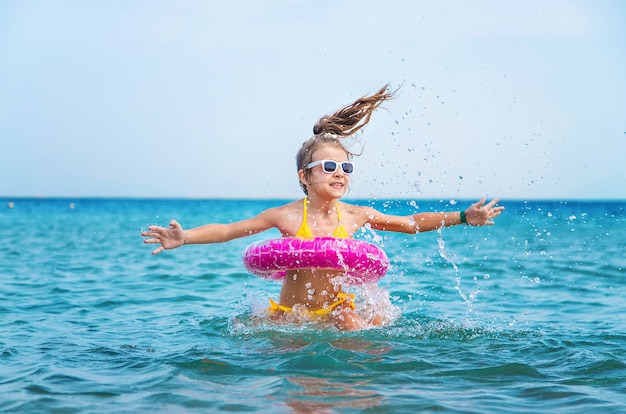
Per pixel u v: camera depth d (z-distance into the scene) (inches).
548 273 428.1
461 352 193.5
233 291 349.1
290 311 237.0
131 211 2410.2
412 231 248.7
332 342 204.7
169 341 214.8
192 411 142.4
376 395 152.6
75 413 142.4
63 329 240.1
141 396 152.7
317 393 153.8
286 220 244.7
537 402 149.3
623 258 533.6
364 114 258.1
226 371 172.2
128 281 392.5
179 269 457.7
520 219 1635.1
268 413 140.5
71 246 678.5
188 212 2297.0
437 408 144.6
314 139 248.5
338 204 252.8
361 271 233.0
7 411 143.7
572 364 180.9
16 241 757.9
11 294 337.7
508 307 295.9
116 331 235.3
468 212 238.8
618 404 147.6
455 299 315.9
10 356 193.9
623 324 251.1
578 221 1459.2
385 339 209.9
